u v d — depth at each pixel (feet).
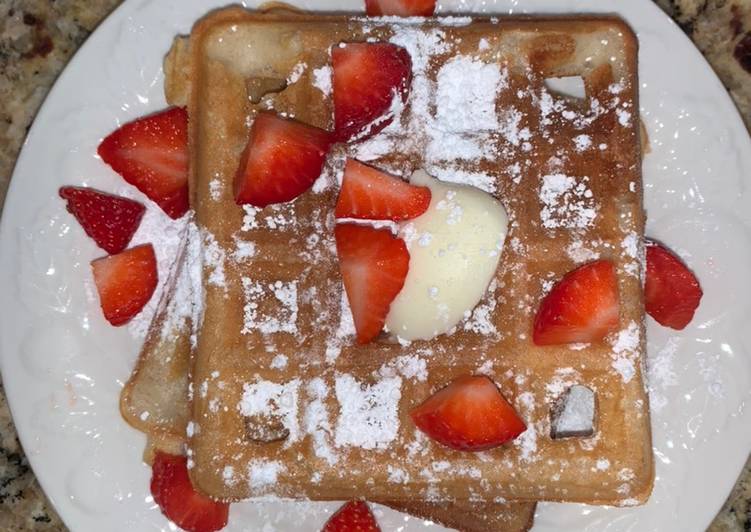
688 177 1.27
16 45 1.34
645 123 1.28
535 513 1.26
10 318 1.25
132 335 1.27
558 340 1.14
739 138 1.27
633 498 1.17
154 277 1.27
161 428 1.25
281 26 1.18
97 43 1.26
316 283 1.16
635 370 1.15
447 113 1.17
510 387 1.15
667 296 1.24
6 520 1.32
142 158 1.25
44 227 1.26
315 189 1.16
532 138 1.16
